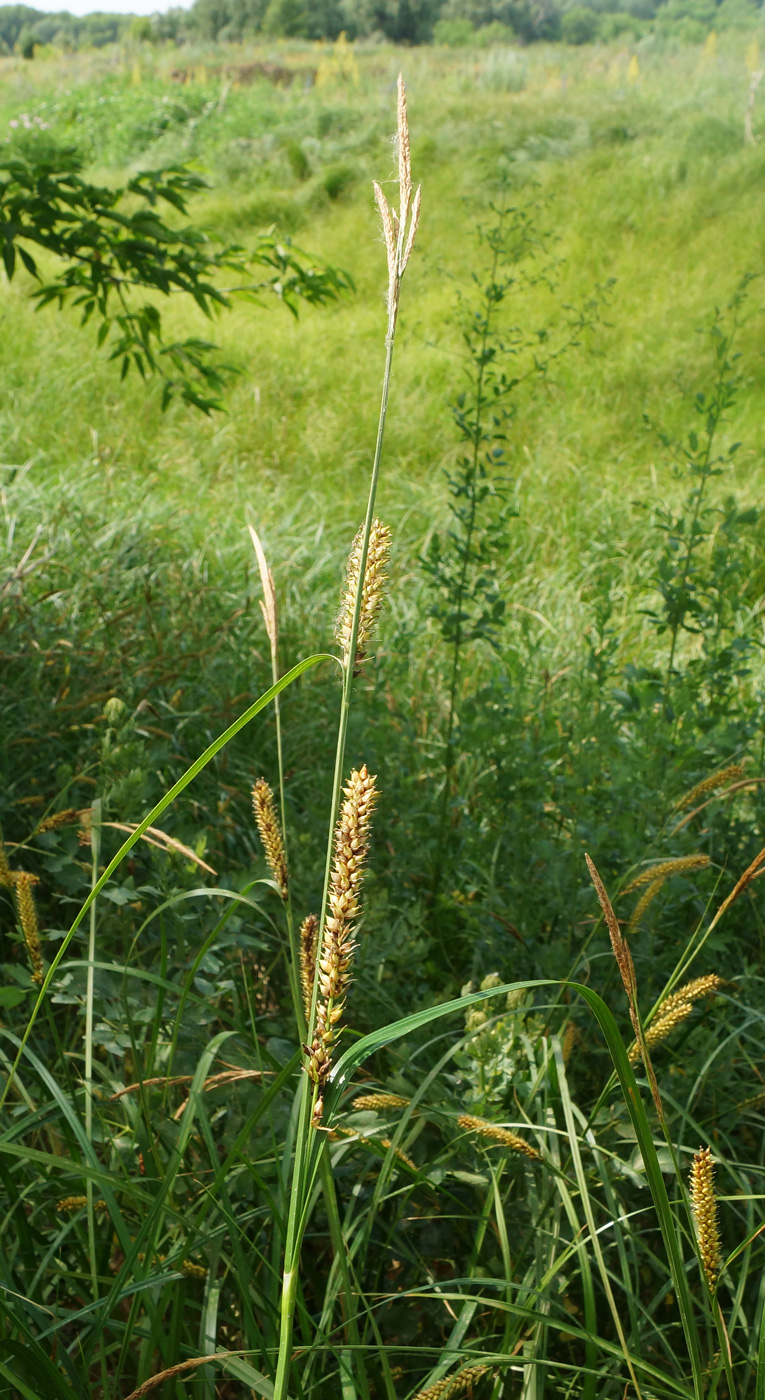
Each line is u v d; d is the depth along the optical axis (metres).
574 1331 1.45
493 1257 1.93
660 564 3.65
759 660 5.32
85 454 7.89
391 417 8.84
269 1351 1.51
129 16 64.88
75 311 10.53
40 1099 2.03
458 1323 1.66
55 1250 1.70
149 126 19.69
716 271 11.70
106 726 3.51
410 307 10.97
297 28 42.00
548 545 6.92
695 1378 1.21
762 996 2.56
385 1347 1.52
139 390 8.92
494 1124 1.79
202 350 4.80
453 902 3.01
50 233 4.10
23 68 28.53
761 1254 2.02
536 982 1.03
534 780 3.19
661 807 2.91
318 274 4.65
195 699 4.25
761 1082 2.41
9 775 3.36
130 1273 1.52
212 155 17.52
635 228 12.78
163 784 3.11
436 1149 2.12
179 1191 1.91
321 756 4.03
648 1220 2.10
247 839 3.40
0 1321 1.50
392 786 3.34
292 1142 1.63
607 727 3.39
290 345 10.19
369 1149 1.79
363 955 2.43
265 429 8.59
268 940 2.80
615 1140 2.12
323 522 6.62
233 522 6.65
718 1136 2.23
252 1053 2.18
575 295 10.91
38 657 3.97
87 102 21.38
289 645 4.98
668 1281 1.88
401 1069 2.08
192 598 5.13
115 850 2.34
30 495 6.36
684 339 10.11
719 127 15.31
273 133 18.45
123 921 2.41
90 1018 1.80
